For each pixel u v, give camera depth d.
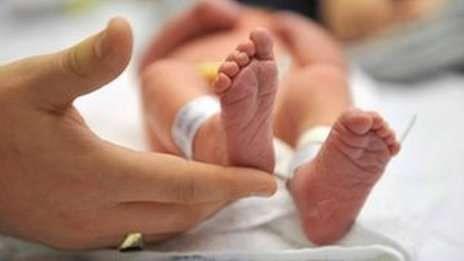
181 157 0.67
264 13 1.16
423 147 0.96
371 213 0.70
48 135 0.55
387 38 1.40
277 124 0.84
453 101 1.17
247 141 0.60
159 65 0.89
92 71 0.52
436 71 1.32
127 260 0.64
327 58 0.97
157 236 0.66
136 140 0.91
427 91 1.25
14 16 1.80
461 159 0.91
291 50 1.01
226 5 1.06
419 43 1.33
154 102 0.80
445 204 0.78
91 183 0.57
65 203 0.57
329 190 0.62
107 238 0.62
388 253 0.63
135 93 1.09
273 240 0.68
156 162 0.58
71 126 0.56
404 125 1.03
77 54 0.52
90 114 1.00
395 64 1.33
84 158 0.56
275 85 0.57
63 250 0.65
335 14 1.46
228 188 0.61
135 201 0.60
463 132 1.01
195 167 0.60
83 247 0.63
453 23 1.33
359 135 0.57
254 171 0.62
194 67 0.88
